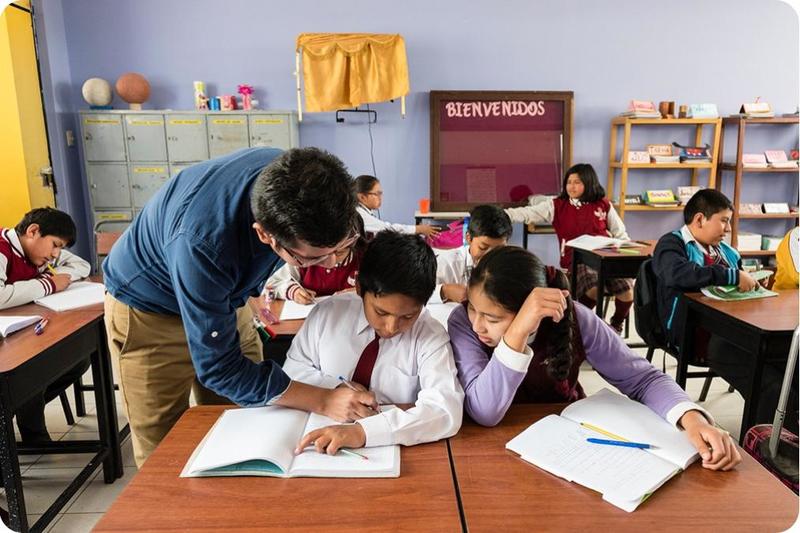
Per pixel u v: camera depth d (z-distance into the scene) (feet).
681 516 2.64
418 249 3.46
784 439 4.99
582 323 4.03
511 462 3.12
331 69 14.34
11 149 13.44
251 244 3.38
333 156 2.87
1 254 6.64
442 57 15.75
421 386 3.81
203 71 15.48
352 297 4.16
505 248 3.77
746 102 16.43
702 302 7.02
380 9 15.44
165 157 14.90
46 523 5.60
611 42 15.93
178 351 4.73
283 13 15.33
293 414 3.49
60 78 14.89
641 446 3.18
